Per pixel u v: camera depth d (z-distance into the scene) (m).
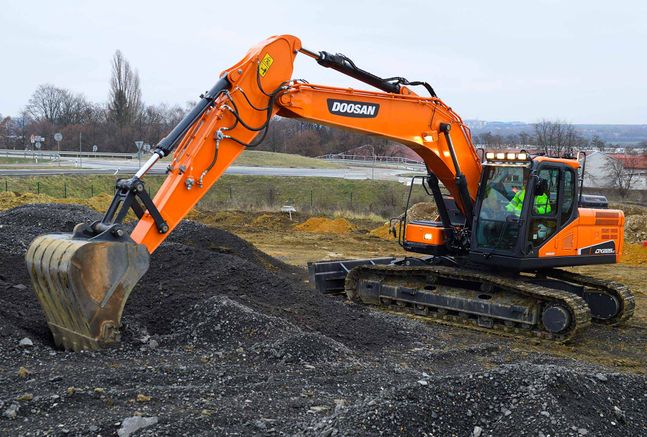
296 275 13.84
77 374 5.93
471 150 10.67
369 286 11.71
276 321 7.86
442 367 7.96
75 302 6.68
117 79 77.25
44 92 93.81
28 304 8.20
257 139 8.65
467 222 10.98
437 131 10.25
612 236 10.98
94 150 63.19
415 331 9.65
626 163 49.09
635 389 5.97
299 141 82.75
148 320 8.02
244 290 9.62
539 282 10.71
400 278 11.62
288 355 7.13
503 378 5.78
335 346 7.61
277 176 43.12
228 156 8.33
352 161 70.88
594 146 65.94
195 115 7.94
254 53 8.50
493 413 5.39
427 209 25.27
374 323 9.41
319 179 42.53
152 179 40.66
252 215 26.89
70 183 37.38
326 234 22.53
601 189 43.97
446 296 10.84
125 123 77.50
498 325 10.53
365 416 5.00
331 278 12.33
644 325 11.25
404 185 41.84
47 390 5.47
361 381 6.61
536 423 5.05
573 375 5.78
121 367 6.32
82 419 4.94
